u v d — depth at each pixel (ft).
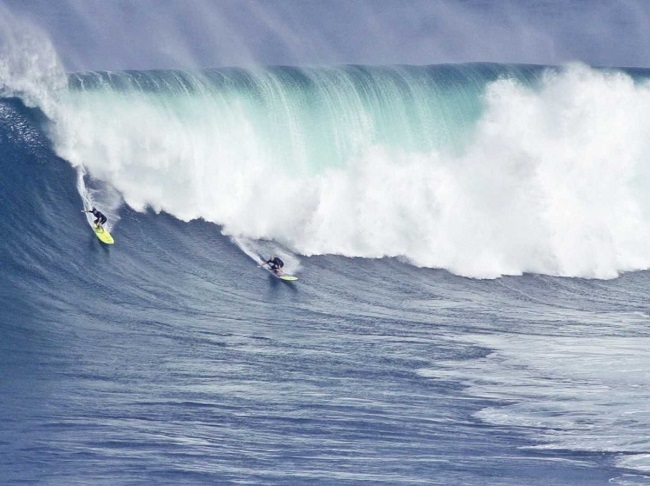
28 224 337.31
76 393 228.02
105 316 291.79
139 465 189.16
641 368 260.01
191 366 252.42
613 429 214.28
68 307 296.30
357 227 364.38
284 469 190.80
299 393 234.79
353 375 250.37
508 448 203.82
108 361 253.65
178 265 334.65
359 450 201.46
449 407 227.20
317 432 210.18
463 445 205.05
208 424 212.23
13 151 357.20
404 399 232.53
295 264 349.82
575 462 197.26
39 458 190.08
